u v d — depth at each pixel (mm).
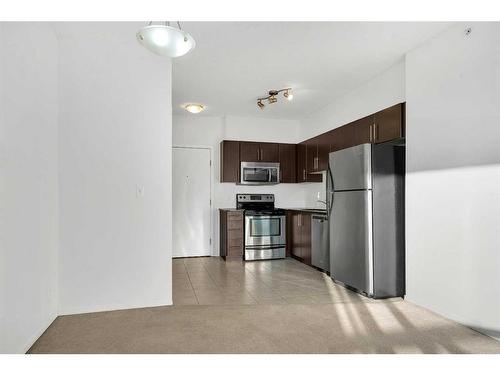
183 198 5633
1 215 1853
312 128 5574
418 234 3031
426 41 2943
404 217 3389
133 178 3027
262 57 3334
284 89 4336
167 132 3141
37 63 2367
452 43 2682
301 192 6180
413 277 3113
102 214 2928
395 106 3318
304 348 2236
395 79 3529
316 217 4594
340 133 4359
